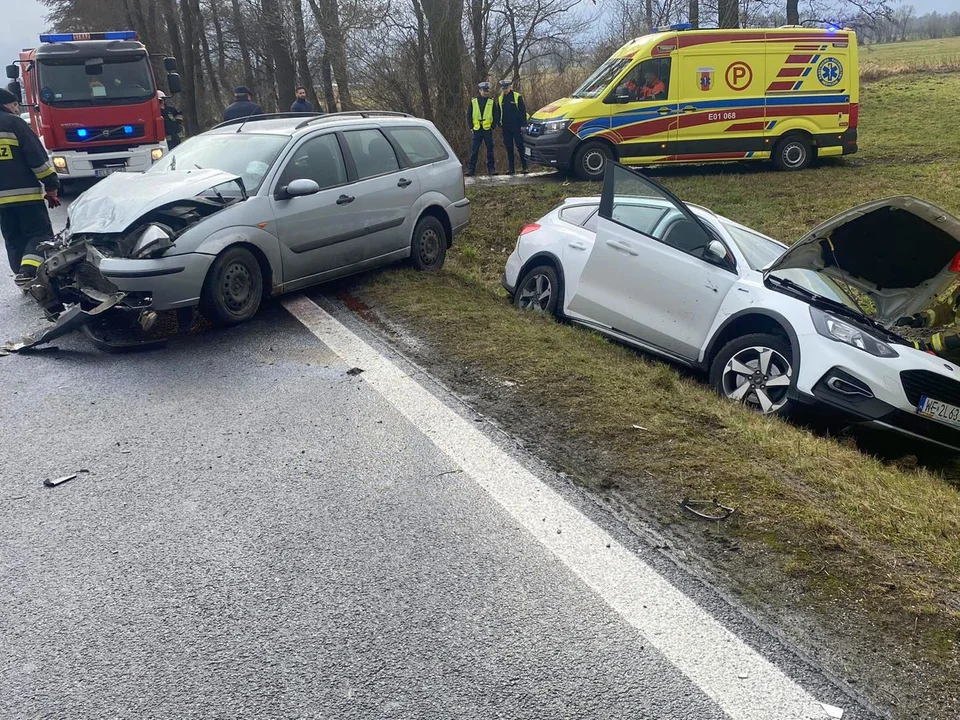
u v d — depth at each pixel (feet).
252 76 109.91
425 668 9.36
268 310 23.82
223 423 16.16
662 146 50.01
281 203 22.81
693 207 22.47
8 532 12.37
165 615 10.37
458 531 12.16
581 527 12.17
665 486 13.08
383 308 23.22
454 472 13.96
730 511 12.25
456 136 65.21
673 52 49.11
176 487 13.65
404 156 27.32
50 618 10.34
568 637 9.82
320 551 11.71
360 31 67.31
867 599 10.20
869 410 16.81
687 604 10.37
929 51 154.30
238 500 13.19
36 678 9.29
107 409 16.96
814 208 40.60
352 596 10.68
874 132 68.49
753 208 41.27
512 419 15.94
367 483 13.65
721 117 50.06
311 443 15.19
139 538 12.14
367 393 17.48
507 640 9.79
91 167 47.62
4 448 15.19
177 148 26.37
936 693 8.81
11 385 18.38
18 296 25.96
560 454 14.44
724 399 18.16
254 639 9.89
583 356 19.19
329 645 9.77
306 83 77.10
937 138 62.08
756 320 19.38
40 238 27.09
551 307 23.99
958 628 9.59
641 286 21.50
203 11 116.47
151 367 19.38
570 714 8.66
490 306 23.80
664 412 15.88
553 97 77.20
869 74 114.11
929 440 17.19
